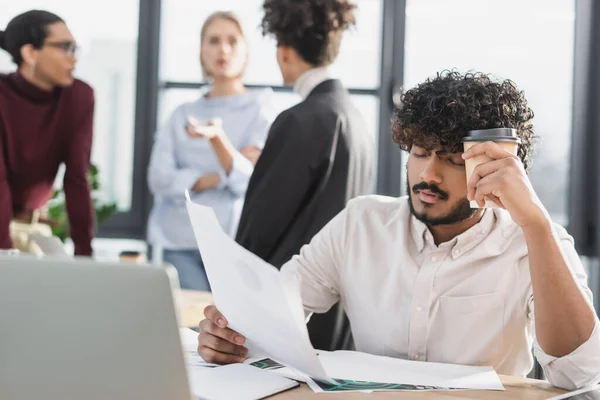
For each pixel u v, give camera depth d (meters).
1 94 2.59
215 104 3.22
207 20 3.21
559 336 1.23
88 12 3.72
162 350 0.85
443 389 1.19
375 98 3.68
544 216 1.22
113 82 3.77
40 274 0.85
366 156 2.19
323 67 2.19
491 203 1.26
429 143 1.33
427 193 1.37
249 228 2.08
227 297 1.21
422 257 1.50
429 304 1.45
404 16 3.66
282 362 1.26
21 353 0.86
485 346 1.44
